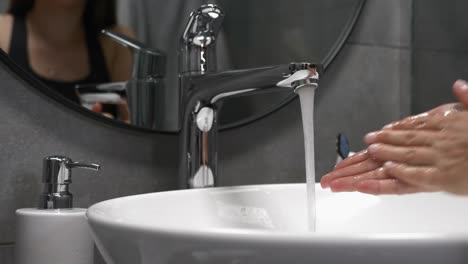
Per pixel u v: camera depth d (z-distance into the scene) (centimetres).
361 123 90
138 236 31
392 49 94
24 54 64
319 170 86
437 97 94
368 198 63
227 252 29
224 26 78
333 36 87
